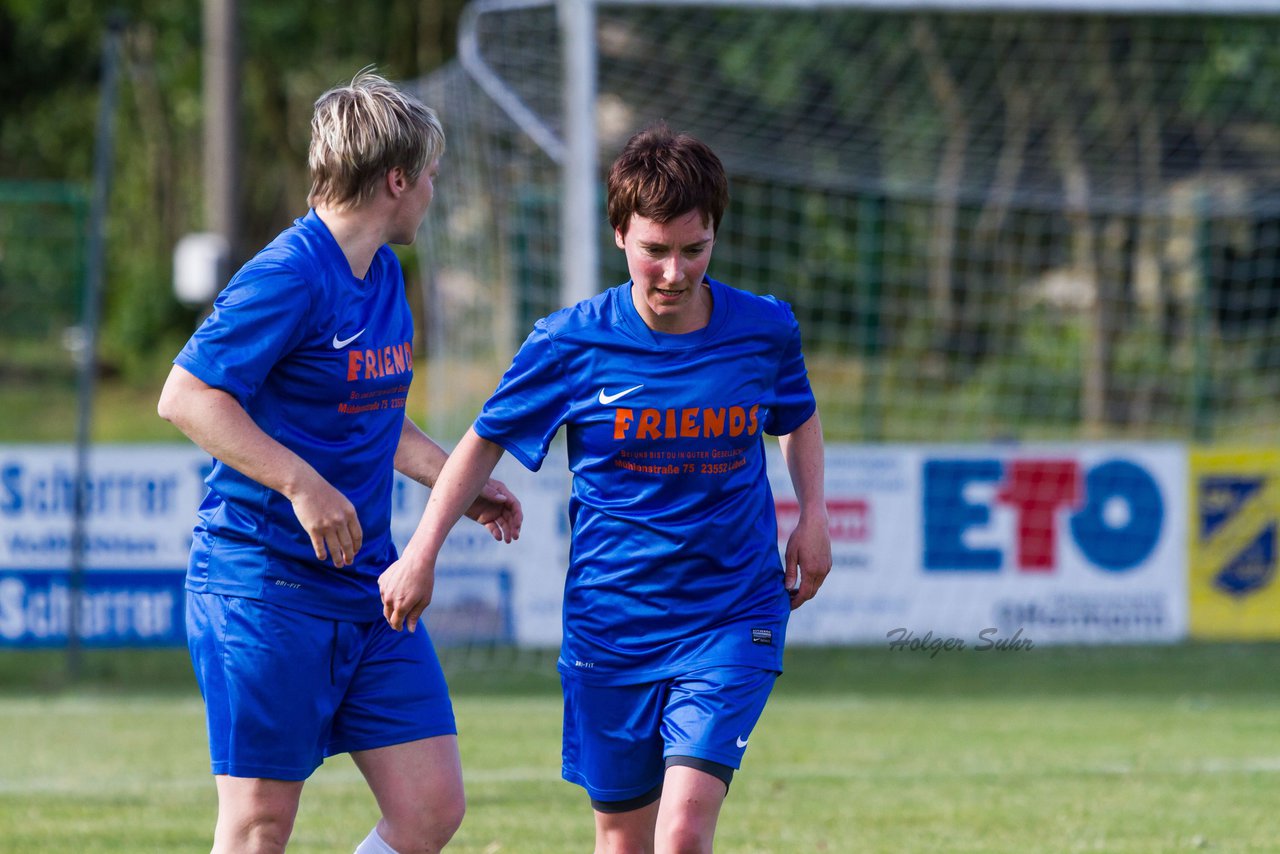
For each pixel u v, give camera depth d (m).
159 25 78.62
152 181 84.75
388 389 11.93
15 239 62.06
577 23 34.22
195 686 34.75
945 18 63.19
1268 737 26.91
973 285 65.88
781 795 21.25
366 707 11.82
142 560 34.88
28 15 80.50
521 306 42.38
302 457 11.52
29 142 91.19
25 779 22.62
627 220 11.64
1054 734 27.27
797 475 13.02
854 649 40.16
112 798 20.98
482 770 23.30
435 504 12.22
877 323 62.94
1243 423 60.97
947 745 26.00
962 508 36.59
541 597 35.41
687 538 12.04
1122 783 22.22
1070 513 36.91
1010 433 60.09
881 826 19.05
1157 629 37.12
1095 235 63.44
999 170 65.69
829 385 61.66
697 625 12.10
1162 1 36.28
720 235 60.25
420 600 11.77
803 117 61.88
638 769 12.52
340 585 11.62
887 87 63.69
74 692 33.59
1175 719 29.16
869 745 26.02
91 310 34.47
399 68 82.69
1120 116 65.56
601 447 12.20
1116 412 62.25
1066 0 35.78
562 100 42.47
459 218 40.41
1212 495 37.31
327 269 11.45
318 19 79.38
